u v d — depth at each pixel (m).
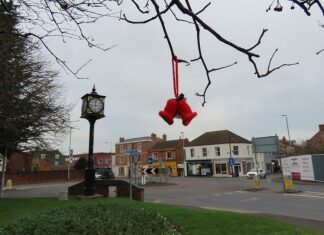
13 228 7.30
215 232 8.71
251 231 8.76
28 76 12.84
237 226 9.20
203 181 41.09
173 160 74.38
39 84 15.00
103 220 7.61
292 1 2.42
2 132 15.67
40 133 17.02
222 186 30.88
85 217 7.77
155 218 8.51
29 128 16.39
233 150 65.31
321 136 61.34
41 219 7.61
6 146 17.53
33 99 13.84
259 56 2.58
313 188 25.89
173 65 2.68
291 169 39.09
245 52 2.58
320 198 18.50
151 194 22.95
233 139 66.25
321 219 11.98
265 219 10.20
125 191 17.30
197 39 2.69
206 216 10.19
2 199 16.00
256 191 24.16
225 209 14.50
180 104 2.60
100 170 38.91
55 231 6.84
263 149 25.83
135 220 7.97
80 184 18.09
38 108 14.27
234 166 64.56
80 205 9.54
